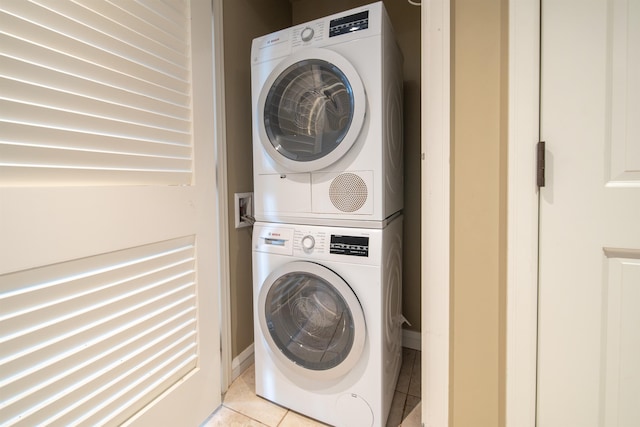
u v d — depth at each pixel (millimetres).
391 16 1641
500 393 878
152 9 919
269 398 1252
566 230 788
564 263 794
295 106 1221
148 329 923
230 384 1371
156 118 942
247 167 1497
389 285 1156
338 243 1068
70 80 718
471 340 903
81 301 748
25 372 643
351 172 1066
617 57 731
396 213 1354
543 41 781
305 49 1101
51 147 687
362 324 1022
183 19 1034
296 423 1143
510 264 833
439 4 877
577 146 768
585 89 755
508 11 809
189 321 1076
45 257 673
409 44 1604
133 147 875
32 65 649
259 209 1252
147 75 910
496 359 877
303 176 1150
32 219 651
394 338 1280
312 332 1212
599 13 735
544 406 830
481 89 854
